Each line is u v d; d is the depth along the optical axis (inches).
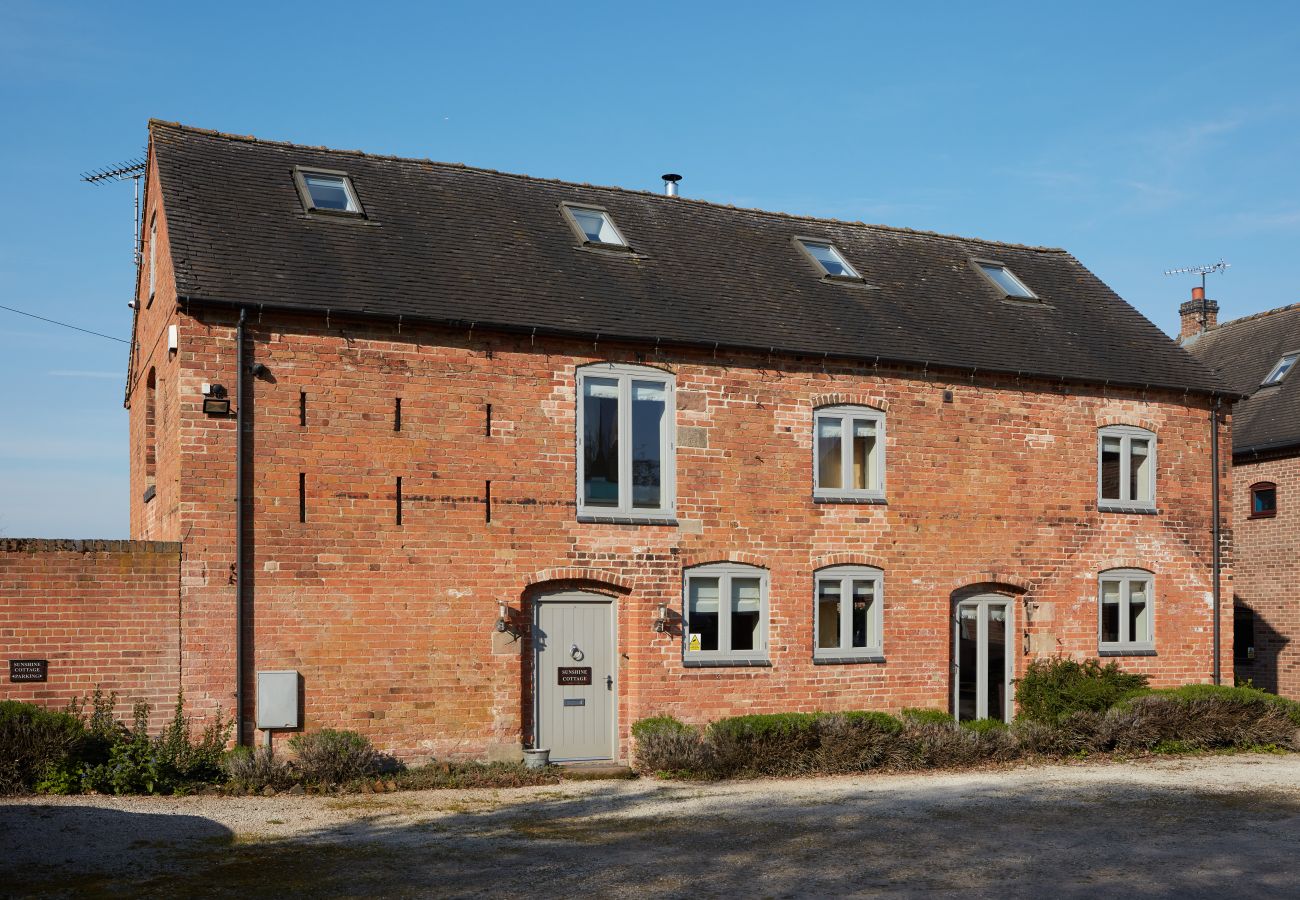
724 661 662.5
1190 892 388.8
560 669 633.0
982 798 546.9
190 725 546.0
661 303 684.7
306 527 574.2
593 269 701.3
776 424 685.3
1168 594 798.5
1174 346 853.2
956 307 804.0
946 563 726.5
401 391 598.5
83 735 514.0
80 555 533.6
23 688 522.6
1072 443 772.6
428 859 416.5
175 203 613.9
